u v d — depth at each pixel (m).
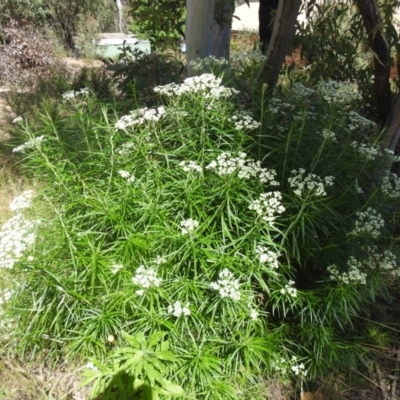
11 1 12.24
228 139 3.02
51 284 2.43
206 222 2.59
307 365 2.68
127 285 2.52
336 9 4.34
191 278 2.66
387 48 3.89
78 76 7.75
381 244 3.31
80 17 14.46
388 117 3.99
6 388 2.57
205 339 2.45
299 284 2.99
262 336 2.58
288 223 2.75
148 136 2.93
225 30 5.07
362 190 3.11
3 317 2.73
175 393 2.16
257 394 2.51
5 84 9.02
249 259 2.51
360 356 2.70
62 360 2.75
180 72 4.97
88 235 2.70
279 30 3.60
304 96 3.33
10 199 4.14
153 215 2.62
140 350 2.21
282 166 2.95
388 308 3.27
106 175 2.92
